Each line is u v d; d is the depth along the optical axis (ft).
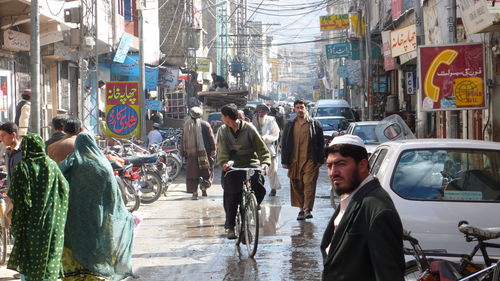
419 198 23.63
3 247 30.73
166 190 55.72
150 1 119.85
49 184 21.09
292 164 41.50
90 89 94.38
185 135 53.21
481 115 60.08
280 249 33.22
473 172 24.21
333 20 140.46
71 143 26.81
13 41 61.52
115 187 22.99
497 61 54.95
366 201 12.51
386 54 94.22
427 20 71.72
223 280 27.35
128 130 73.15
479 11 42.68
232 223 33.96
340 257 12.54
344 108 113.29
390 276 11.87
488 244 18.47
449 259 22.95
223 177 33.96
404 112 104.68
